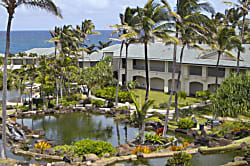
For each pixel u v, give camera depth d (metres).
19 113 31.70
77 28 50.66
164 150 19.00
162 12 22.30
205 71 40.84
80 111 34.19
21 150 19.52
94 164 16.25
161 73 45.25
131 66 48.03
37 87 46.88
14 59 59.59
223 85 28.58
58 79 41.97
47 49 67.56
